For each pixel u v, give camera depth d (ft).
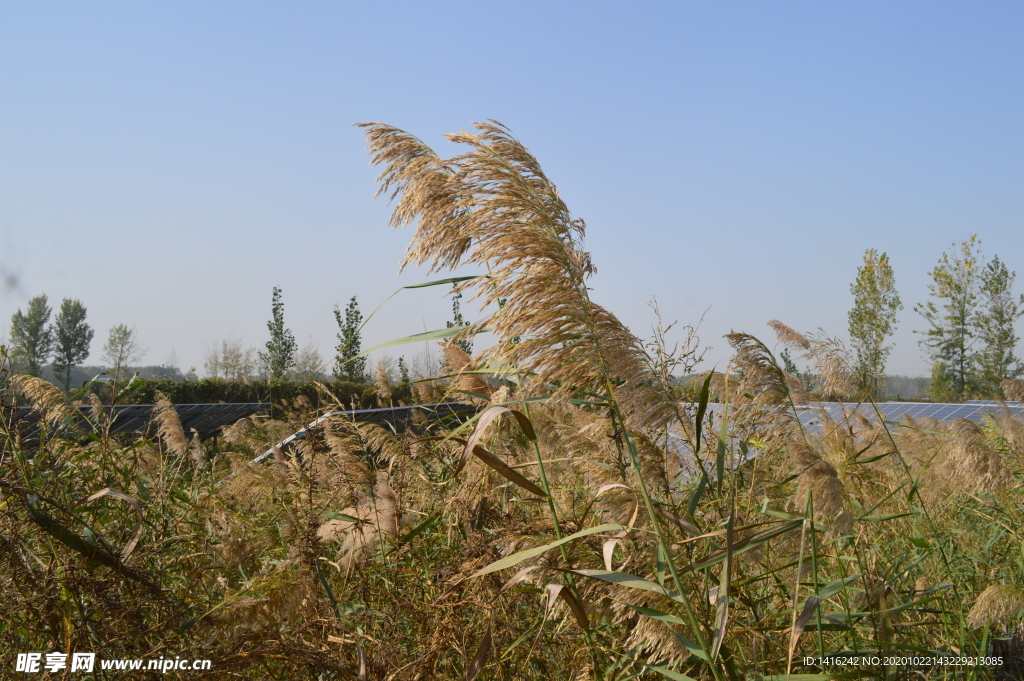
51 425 16.01
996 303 115.34
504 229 10.96
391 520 14.62
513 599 12.67
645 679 10.94
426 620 12.14
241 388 87.15
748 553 11.68
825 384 18.52
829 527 10.28
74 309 164.76
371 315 12.23
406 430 18.15
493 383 16.43
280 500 19.25
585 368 10.71
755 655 10.82
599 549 11.42
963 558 15.83
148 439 17.85
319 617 11.41
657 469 11.29
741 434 12.67
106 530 13.12
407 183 13.29
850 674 9.63
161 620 10.83
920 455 18.74
